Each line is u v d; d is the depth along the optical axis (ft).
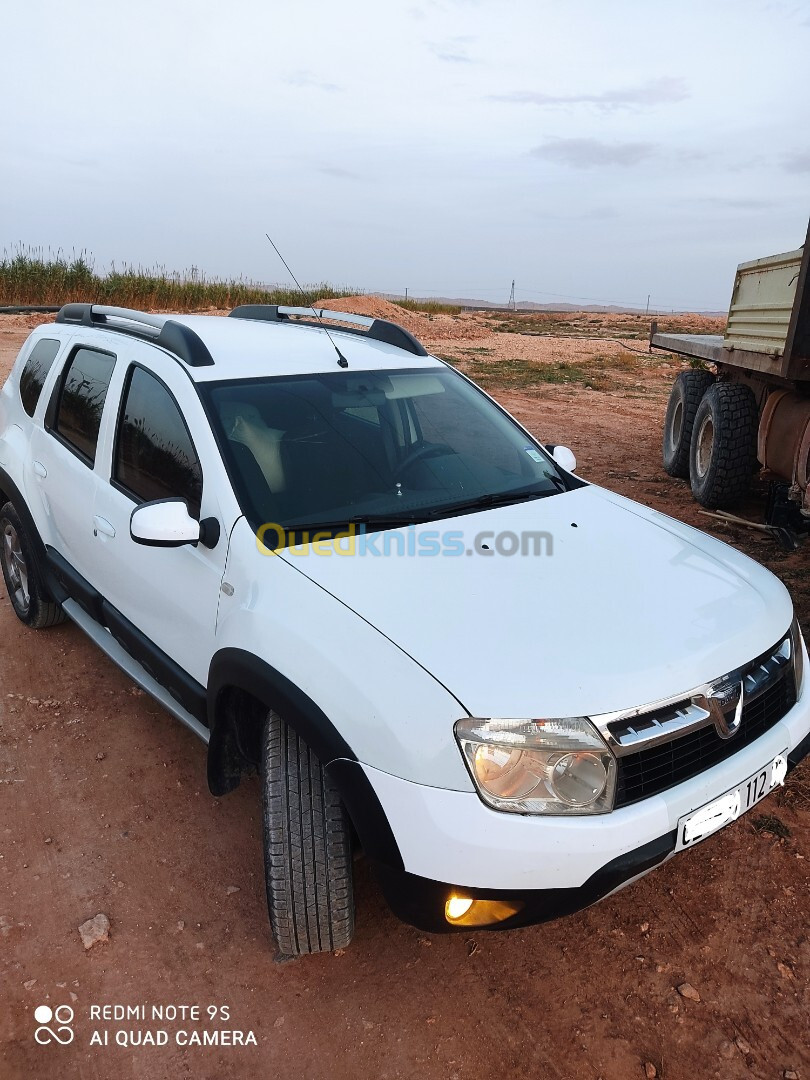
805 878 10.15
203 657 9.74
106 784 11.69
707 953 9.13
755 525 22.43
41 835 10.71
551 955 9.12
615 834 7.22
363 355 12.64
